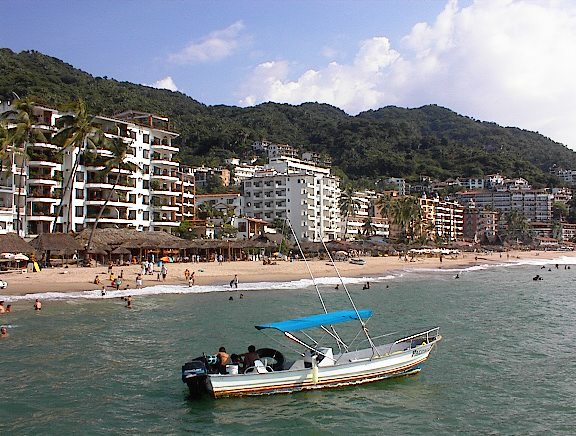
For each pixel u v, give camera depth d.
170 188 106.06
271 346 30.17
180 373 24.72
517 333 35.56
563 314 44.91
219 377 20.59
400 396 21.88
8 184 79.56
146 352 28.59
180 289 58.38
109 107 172.50
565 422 19.36
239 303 48.78
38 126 81.81
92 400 20.97
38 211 82.69
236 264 91.44
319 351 22.95
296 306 47.28
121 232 81.25
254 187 151.38
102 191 91.75
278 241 110.06
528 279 87.00
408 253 147.88
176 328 35.47
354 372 22.66
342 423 18.97
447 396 21.97
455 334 35.00
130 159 96.88
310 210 147.75
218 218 130.38
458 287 70.25
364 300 53.56
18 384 22.75
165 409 20.11
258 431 18.17
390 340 32.66
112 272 64.12
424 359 24.69
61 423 18.59
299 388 21.73
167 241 83.38
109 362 26.48
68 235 73.25
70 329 34.56
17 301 46.56
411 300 54.16
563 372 25.70
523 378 24.64
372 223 179.62
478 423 19.19
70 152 87.19
